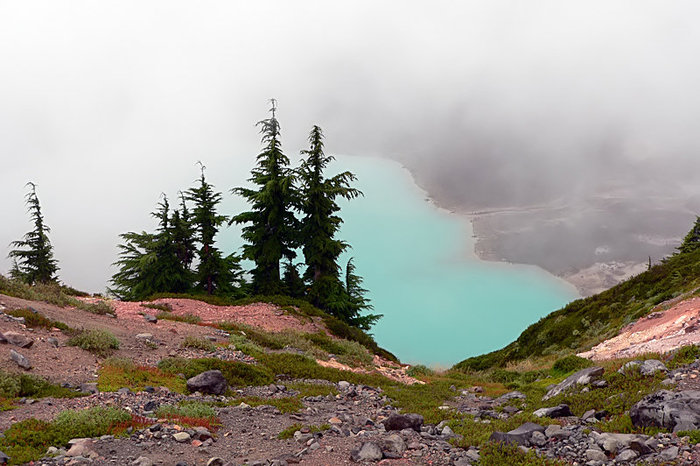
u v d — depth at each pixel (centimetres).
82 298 2814
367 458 904
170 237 4559
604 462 810
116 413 1104
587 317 3634
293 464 884
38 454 886
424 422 1266
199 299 3347
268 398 1531
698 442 790
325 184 4288
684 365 1226
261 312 3186
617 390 1201
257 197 4169
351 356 2580
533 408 1305
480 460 891
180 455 924
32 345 1522
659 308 2711
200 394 1459
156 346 1875
